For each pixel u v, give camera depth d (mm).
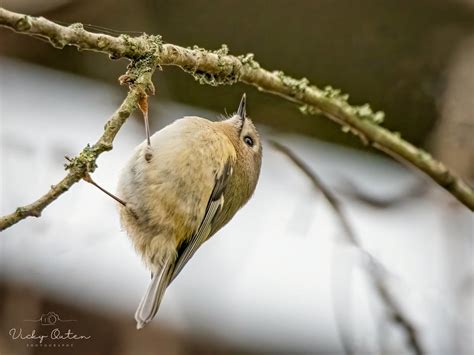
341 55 10672
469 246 9648
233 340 9938
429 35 10305
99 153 5039
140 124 10781
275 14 10164
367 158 11430
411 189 10406
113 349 9406
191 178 7098
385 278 8094
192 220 7141
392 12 10109
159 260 6996
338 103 7598
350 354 8039
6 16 4699
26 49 10688
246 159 8203
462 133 10164
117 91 10953
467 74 10242
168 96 10828
